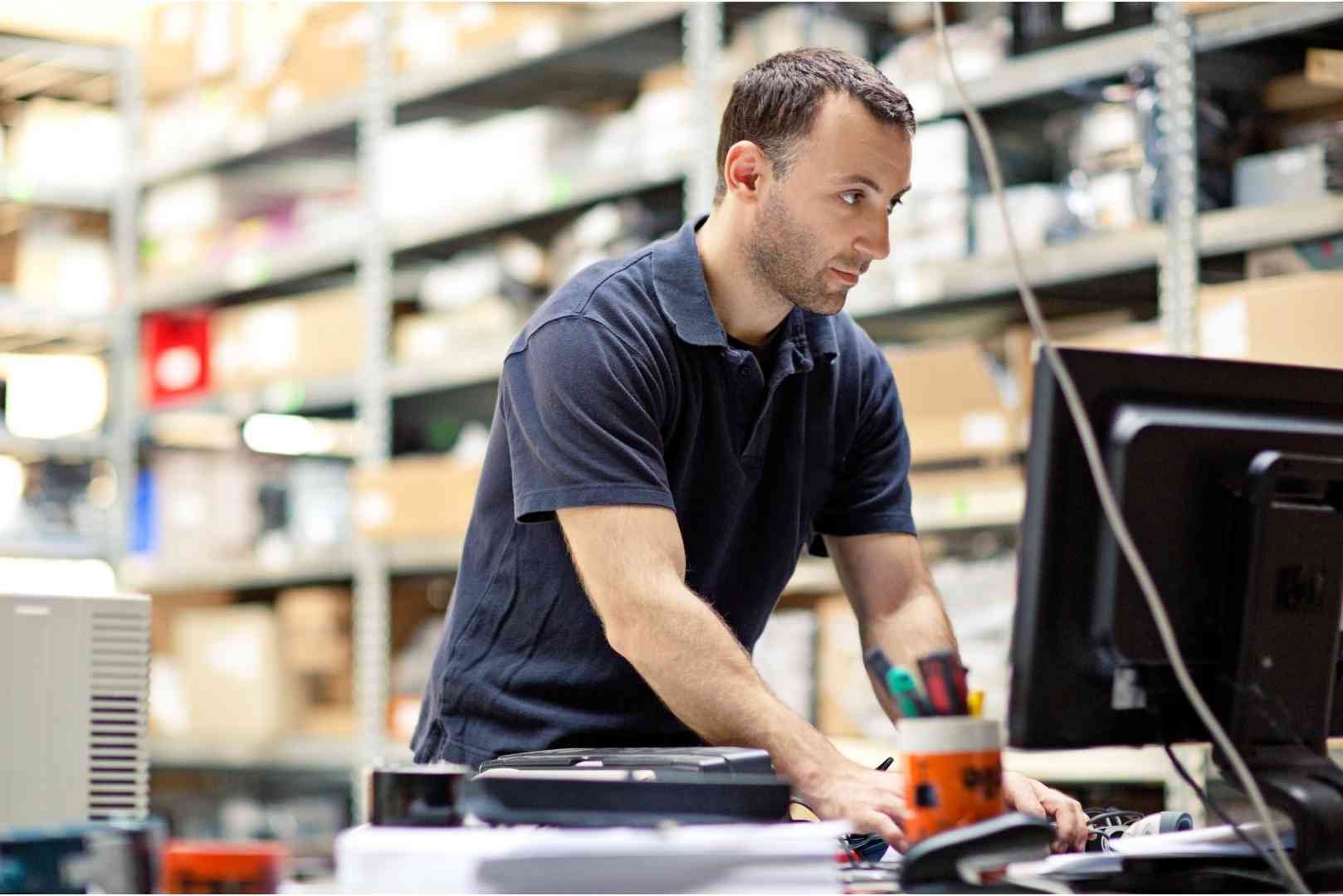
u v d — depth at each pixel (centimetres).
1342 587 116
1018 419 271
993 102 286
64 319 462
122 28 464
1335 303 237
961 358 277
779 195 159
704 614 146
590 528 151
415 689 371
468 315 372
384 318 387
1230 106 264
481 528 174
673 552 152
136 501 453
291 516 407
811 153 156
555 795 110
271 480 420
